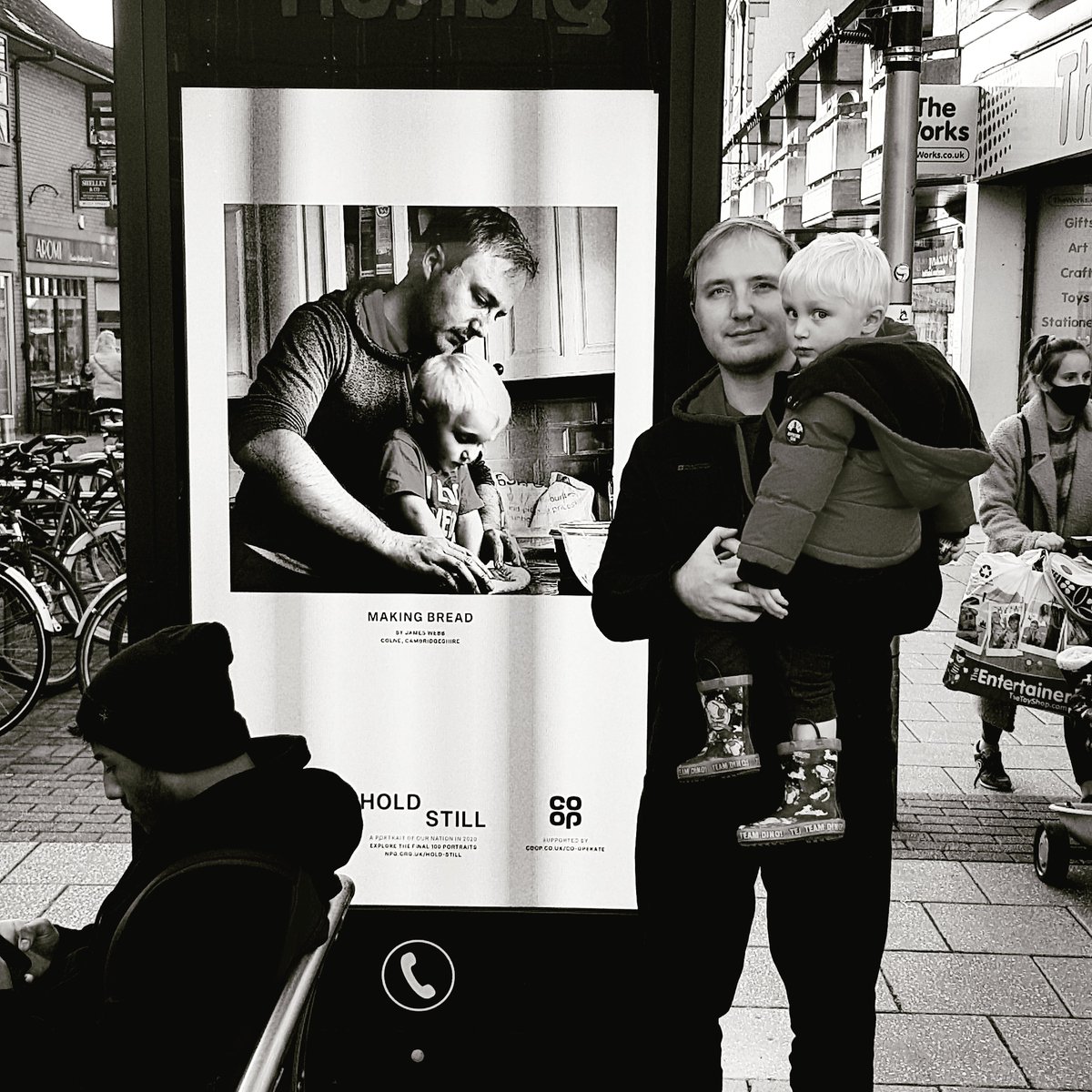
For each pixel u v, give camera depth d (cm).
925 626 338
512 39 357
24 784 771
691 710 349
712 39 354
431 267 365
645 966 365
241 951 243
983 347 1518
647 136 360
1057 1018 502
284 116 360
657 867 358
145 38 357
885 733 341
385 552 373
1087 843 616
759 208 1998
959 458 296
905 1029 492
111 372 1352
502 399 370
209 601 375
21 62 2736
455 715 377
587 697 376
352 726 378
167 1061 238
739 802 346
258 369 368
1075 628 676
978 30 1534
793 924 351
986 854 664
